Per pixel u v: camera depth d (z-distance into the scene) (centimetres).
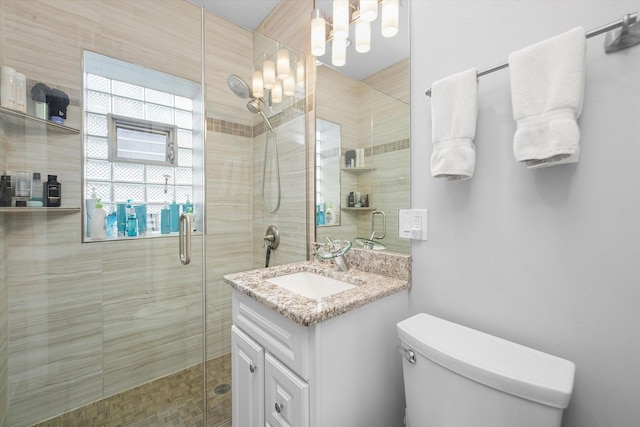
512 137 83
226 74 183
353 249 131
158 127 164
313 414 78
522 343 82
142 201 161
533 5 79
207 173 172
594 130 69
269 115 182
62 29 134
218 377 159
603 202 68
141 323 158
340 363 84
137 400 149
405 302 109
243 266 188
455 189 96
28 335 127
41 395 130
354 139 133
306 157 159
